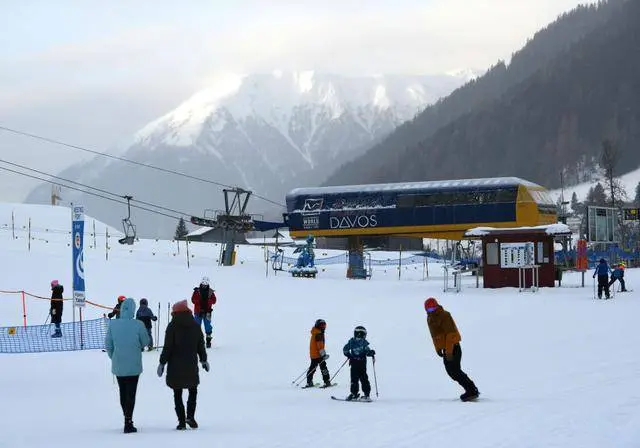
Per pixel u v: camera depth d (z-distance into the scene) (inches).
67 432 525.7
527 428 462.6
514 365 769.6
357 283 1942.7
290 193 2411.4
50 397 697.0
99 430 534.9
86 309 1354.6
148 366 890.1
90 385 764.0
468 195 2260.1
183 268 2097.7
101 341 1051.9
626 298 1407.5
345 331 1135.6
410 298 1573.6
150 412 621.6
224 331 1168.8
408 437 454.9
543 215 2277.3
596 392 577.6
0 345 1021.2
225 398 685.9
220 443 467.2
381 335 1080.2
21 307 1347.2
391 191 2325.3
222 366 885.8
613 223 2007.9
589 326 1031.0
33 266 1833.2
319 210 2369.6
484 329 1070.4
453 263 2229.3
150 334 1002.7
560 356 802.8
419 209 2300.7
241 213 2482.8
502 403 565.0
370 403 621.3
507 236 1732.3
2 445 473.7
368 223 2331.4
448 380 724.7
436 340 599.2
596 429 450.6
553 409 521.3
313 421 539.2
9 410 631.2
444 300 1505.9
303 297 1615.4
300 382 779.4
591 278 2011.6
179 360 530.9
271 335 1127.0
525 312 1248.2
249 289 1742.1
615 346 845.2
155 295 1552.7
